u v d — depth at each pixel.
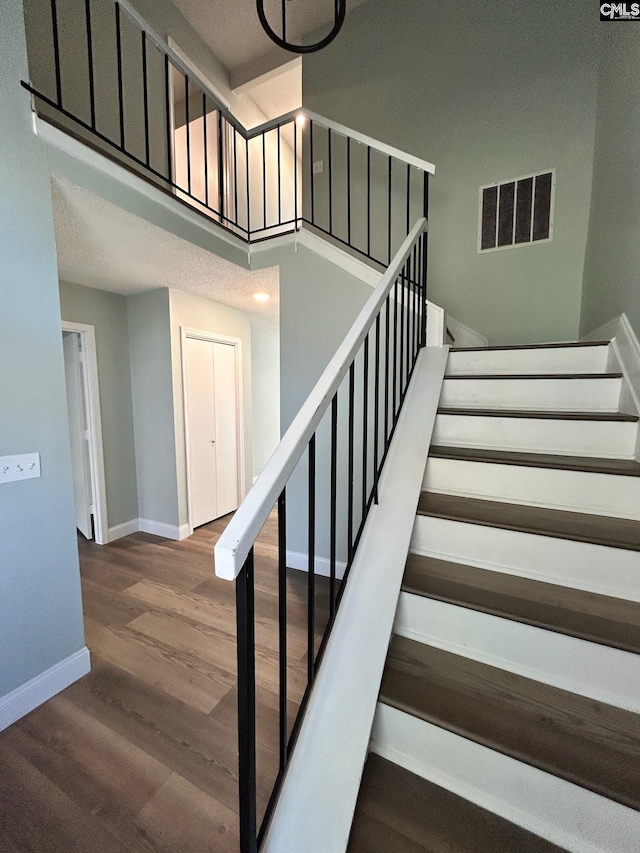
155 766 1.29
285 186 5.24
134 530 3.61
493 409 1.78
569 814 0.81
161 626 2.08
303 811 0.85
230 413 4.07
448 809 0.87
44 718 1.48
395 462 1.56
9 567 1.45
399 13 2.98
